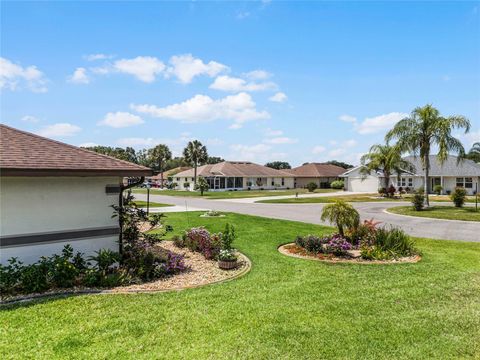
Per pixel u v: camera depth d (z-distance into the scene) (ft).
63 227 23.54
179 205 92.63
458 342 15.08
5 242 21.31
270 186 204.44
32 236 22.29
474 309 18.80
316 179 222.28
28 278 20.21
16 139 24.82
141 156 315.99
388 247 32.27
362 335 15.57
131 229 26.45
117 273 23.06
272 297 20.25
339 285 22.72
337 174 225.35
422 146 78.38
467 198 115.14
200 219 57.72
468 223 57.41
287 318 17.26
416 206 74.74
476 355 14.06
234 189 187.62
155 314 17.43
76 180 24.12
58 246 23.27
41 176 21.22
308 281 23.56
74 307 18.08
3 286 19.81
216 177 183.11
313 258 30.40
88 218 24.64
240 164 205.16
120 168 24.75
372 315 17.85
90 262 24.48
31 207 22.34
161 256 29.66
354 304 19.31
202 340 14.87
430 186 146.30
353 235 35.24
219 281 23.50
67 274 21.26
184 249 33.88
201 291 21.12
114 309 17.95
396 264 28.40
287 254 32.12
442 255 31.99
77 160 24.13
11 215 21.61
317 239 33.12
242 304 19.02
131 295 20.12
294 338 15.20
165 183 241.35
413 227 52.95
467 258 30.73
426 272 26.05
